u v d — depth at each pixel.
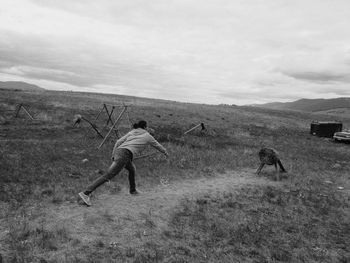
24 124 22.31
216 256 6.25
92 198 8.51
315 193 11.48
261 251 6.72
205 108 57.19
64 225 6.74
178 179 11.58
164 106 50.59
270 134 32.38
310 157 19.81
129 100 55.75
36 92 55.44
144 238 6.63
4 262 5.18
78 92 70.06
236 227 7.71
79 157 13.33
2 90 50.19
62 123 24.28
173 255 6.07
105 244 6.18
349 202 10.91
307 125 49.38
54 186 9.20
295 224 8.40
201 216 8.14
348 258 6.83
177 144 19.48
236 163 15.38
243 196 10.29
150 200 8.93
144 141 8.40
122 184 10.04
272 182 12.58
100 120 28.58
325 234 8.00
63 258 5.50
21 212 7.12
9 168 10.62
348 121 69.00
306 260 6.58
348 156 22.59
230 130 31.09
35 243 5.83
